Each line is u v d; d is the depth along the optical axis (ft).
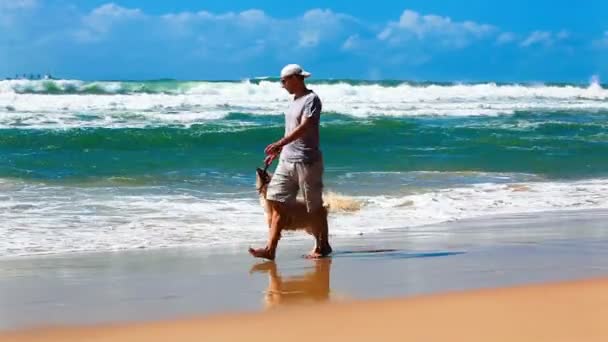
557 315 16.05
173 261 27.68
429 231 36.24
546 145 89.45
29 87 122.11
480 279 22.13
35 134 77.82
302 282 22.66
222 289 21.66
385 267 25.45
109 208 42.01
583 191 53.93
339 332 14.98
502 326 15.14
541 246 30.73
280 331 15.21
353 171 65.10
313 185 28.19
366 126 97.50
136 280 23.52
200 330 15.48
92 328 16.05
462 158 77.15
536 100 154.10
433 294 19.13
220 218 39.34
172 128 87.76
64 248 31.07
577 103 150.61
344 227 37.55
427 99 144.97
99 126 90.17
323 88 141.69
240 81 152.76
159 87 131.23
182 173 60.59
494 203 47.50
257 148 81.97
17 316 17.88
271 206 28.17
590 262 26.07
